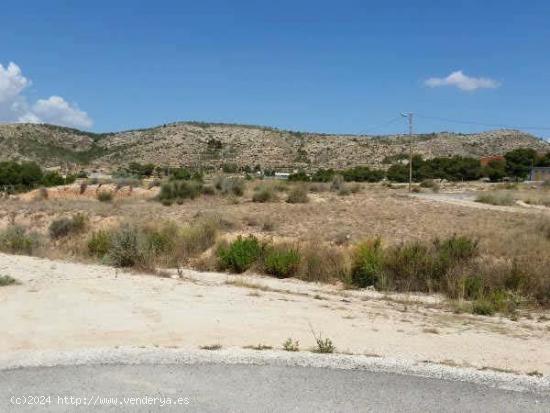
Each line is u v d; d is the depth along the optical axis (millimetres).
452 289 14430
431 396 6488
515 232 24203
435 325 10508
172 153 149750
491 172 105438
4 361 7219
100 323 9234
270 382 6773
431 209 35938
